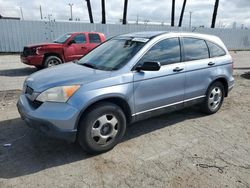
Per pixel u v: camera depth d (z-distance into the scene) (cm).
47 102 346
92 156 380
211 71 521
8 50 1862
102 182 321
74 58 1138
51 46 1076
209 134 463
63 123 341
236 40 2800
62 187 311
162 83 434
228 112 582
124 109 405
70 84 350
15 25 1845
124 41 465
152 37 441
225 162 371
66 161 366
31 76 416
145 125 495
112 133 388
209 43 532
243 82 922
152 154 388
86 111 362
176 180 328
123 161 368
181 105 482
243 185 321
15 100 647
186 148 409
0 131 457
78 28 2034
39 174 336
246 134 467
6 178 326
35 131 457
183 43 479
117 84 379
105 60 431
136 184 319
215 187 316
